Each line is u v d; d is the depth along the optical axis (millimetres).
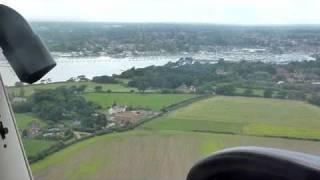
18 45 1570
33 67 1564
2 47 1587
